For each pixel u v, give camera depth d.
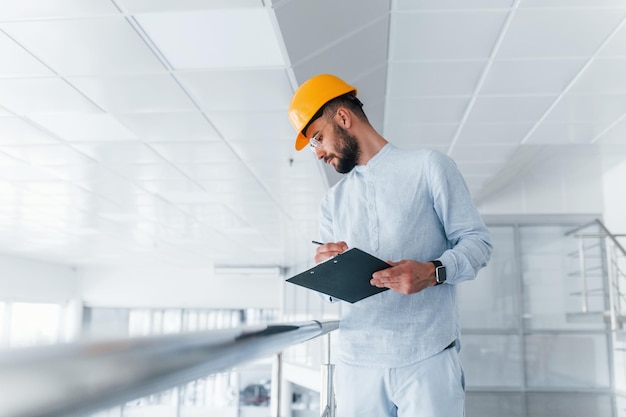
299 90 1.63
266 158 5.68
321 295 1.74
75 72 3.84
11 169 6.09
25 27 3.27
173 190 6.94
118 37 3.37
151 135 5.06
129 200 7.45
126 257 13.10
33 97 4.25
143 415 12.18
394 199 1.53
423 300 1.49
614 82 4.32
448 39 3.66
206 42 3.43
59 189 6.91
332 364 1.87
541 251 7.99
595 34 3.61
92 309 15.03
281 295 14.69
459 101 4.63
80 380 0.28
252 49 3.51
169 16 3.14
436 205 1.51
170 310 14.97
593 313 7.06
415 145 5.71
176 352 0.42
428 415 1.43
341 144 1.59
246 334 0.67
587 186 7.96
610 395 7.14
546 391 7.52
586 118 5.11
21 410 0.24
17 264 12.77
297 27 3.19
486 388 7.65
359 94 4.27
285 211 8.09
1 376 0.23
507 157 6.20
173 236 10.25
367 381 1.49
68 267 14.74
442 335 1.48
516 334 7.78
